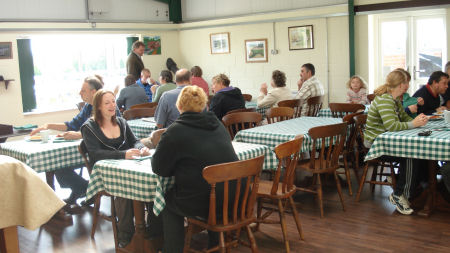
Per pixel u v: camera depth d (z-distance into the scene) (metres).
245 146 3.54
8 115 7.77
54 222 4.12
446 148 3.44
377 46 8.52
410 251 3.24
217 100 5.41
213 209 2.66
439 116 4.30
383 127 4.04
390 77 4.00
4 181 2.36
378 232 3.60
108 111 3.62
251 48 9.35
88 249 3.52
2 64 7.65
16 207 2.43
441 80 4.76
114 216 3.37
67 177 4.47
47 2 8.19
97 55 9.33
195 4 10.15
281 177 5.09
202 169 2.71
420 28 8.06
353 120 4.42
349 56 8.16
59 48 8.70
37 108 8.41
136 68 8.37
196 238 3.62
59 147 3.93
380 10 7.77
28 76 8.01
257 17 9.17
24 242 3.71
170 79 7.05
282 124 4.64
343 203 4.08
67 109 8.63
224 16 9.70
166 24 10.22
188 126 2.75
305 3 8.55
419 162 3.95
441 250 3.24
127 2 9.45
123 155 3.38
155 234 3.27
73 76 8.97
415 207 4.07
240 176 2.66
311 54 8.59
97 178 3.27
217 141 2.78
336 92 8.42
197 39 10.18
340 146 4.01
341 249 3.33
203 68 10.21
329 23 8.30
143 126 5.15
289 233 3.64
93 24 8.84
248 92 9.57
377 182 4.27
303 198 4.47
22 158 3.83
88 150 3.57
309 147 4.09
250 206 2.83
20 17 7.85
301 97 6.43
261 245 3.44
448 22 7.23
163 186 2.87
